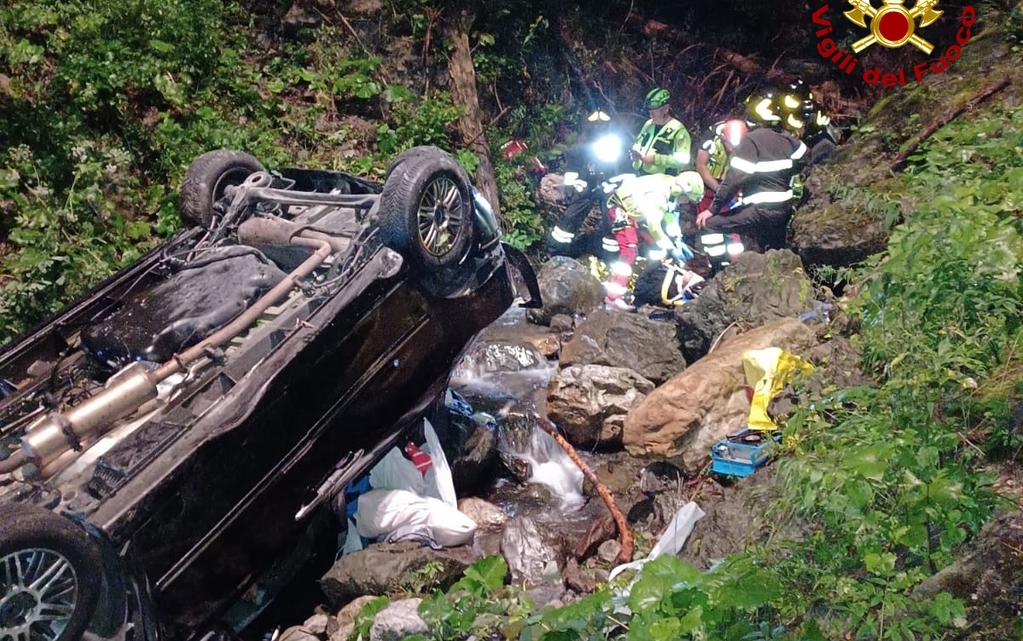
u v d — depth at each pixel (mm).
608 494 5215
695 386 5109
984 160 6406
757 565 3592
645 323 6605
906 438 3746
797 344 5387
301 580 4922
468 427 5625
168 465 3951
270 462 4367
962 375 4102
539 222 9398
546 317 7703
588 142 8906
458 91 9656
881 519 3623
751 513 4418
